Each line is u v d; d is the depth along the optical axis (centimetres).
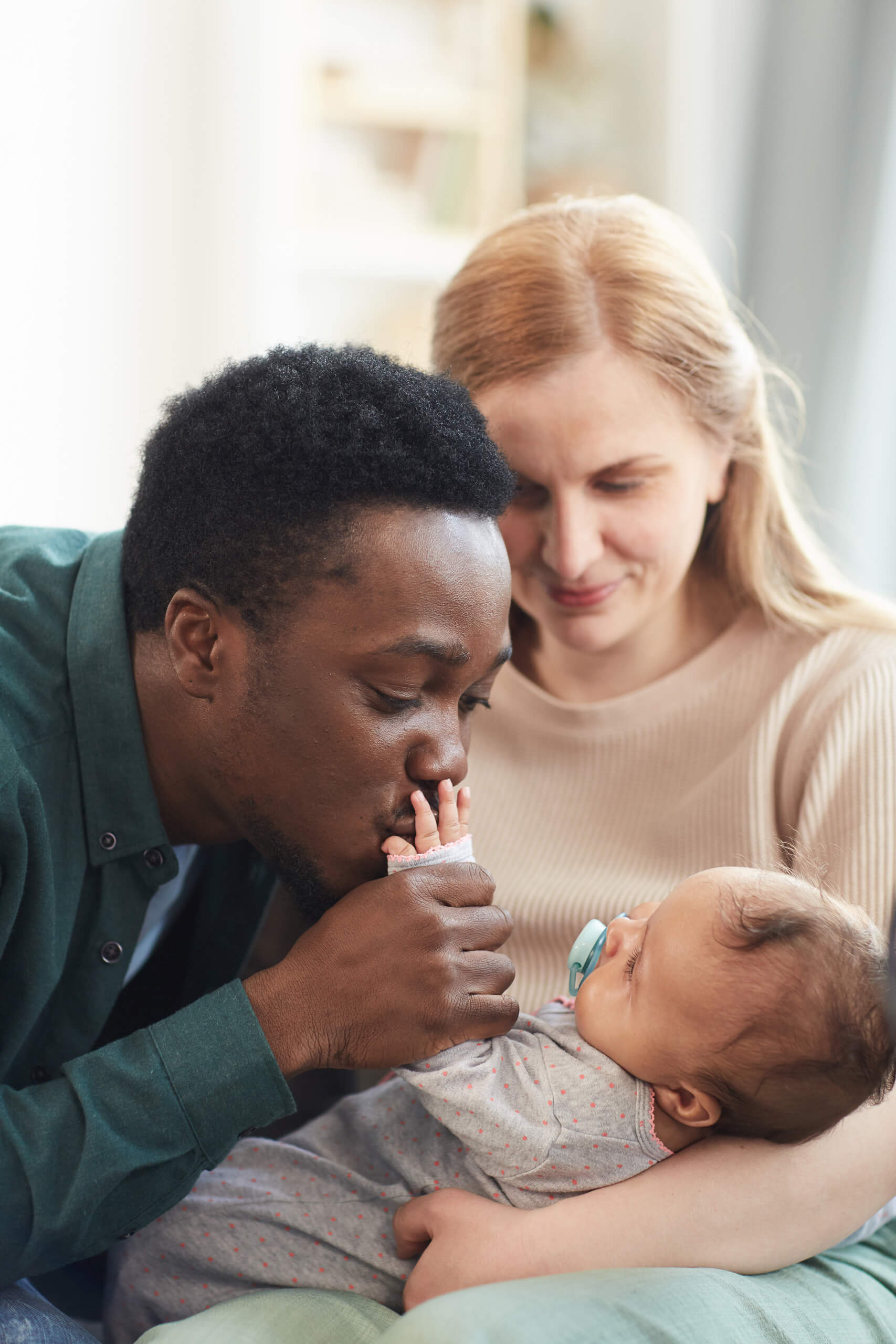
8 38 220
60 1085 88
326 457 86
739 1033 92
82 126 228
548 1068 98
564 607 124
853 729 120
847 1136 96
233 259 238
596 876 130
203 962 121
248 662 90
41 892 94
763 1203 93
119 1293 104
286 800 93
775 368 152
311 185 253
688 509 121
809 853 117
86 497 237
